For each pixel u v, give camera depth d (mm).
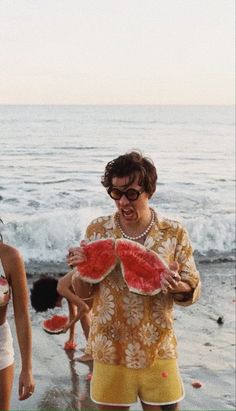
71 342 6035
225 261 10703
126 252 3203
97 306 3336
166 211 12383
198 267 10219
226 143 19000
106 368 3307
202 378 5559
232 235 11586
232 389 5340
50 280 6398
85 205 10945
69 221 10391
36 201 10383
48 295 6262
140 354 3256
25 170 10570
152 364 3271
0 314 3307
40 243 10117
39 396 4930
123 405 3316
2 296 3270
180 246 3336
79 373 5473
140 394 3348
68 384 5223
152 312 3268
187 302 3316
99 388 3334
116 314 3264
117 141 16219
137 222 3305
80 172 12094
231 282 9188
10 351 3365
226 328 7004
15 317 3406
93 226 3430
